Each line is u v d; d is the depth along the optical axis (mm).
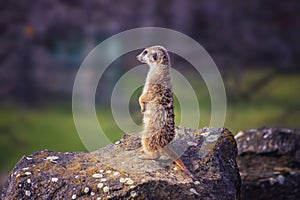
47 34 30969
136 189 9320
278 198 13422
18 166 10445
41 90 35031
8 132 32469
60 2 30141
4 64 31719
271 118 32531
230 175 10531
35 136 31891
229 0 31578
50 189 9789
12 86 32688
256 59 31547
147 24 29875
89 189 9555
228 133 11312
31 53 31922
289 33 33031
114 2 30500
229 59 31000
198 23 30547
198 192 9719
